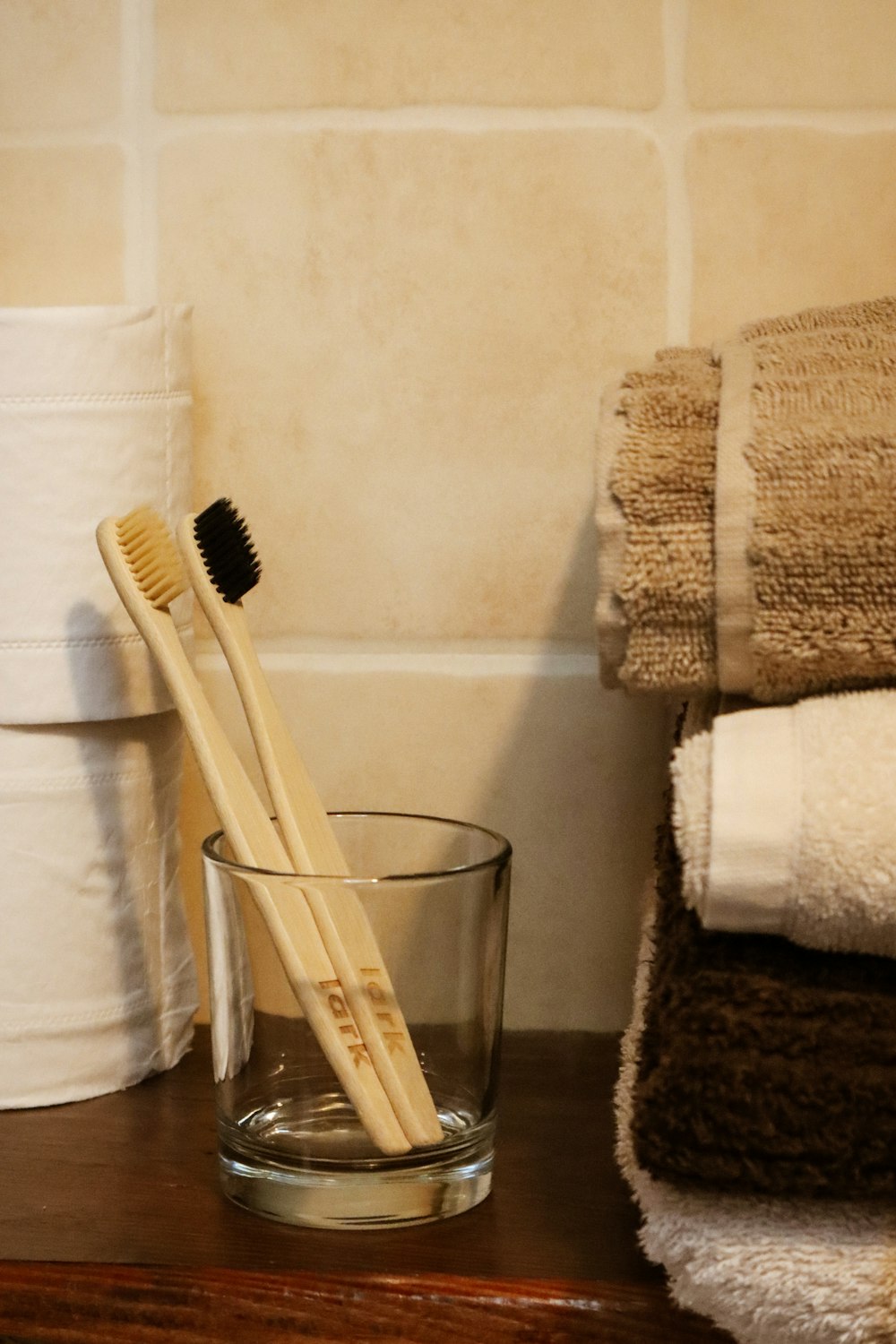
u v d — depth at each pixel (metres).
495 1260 0.38
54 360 0.46
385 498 0.54
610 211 0.53
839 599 0.34
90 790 0.48
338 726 0.55
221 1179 0.42
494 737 0.55
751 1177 0.33
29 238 0.54
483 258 0.53
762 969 0.34
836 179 0.52
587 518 0.54
